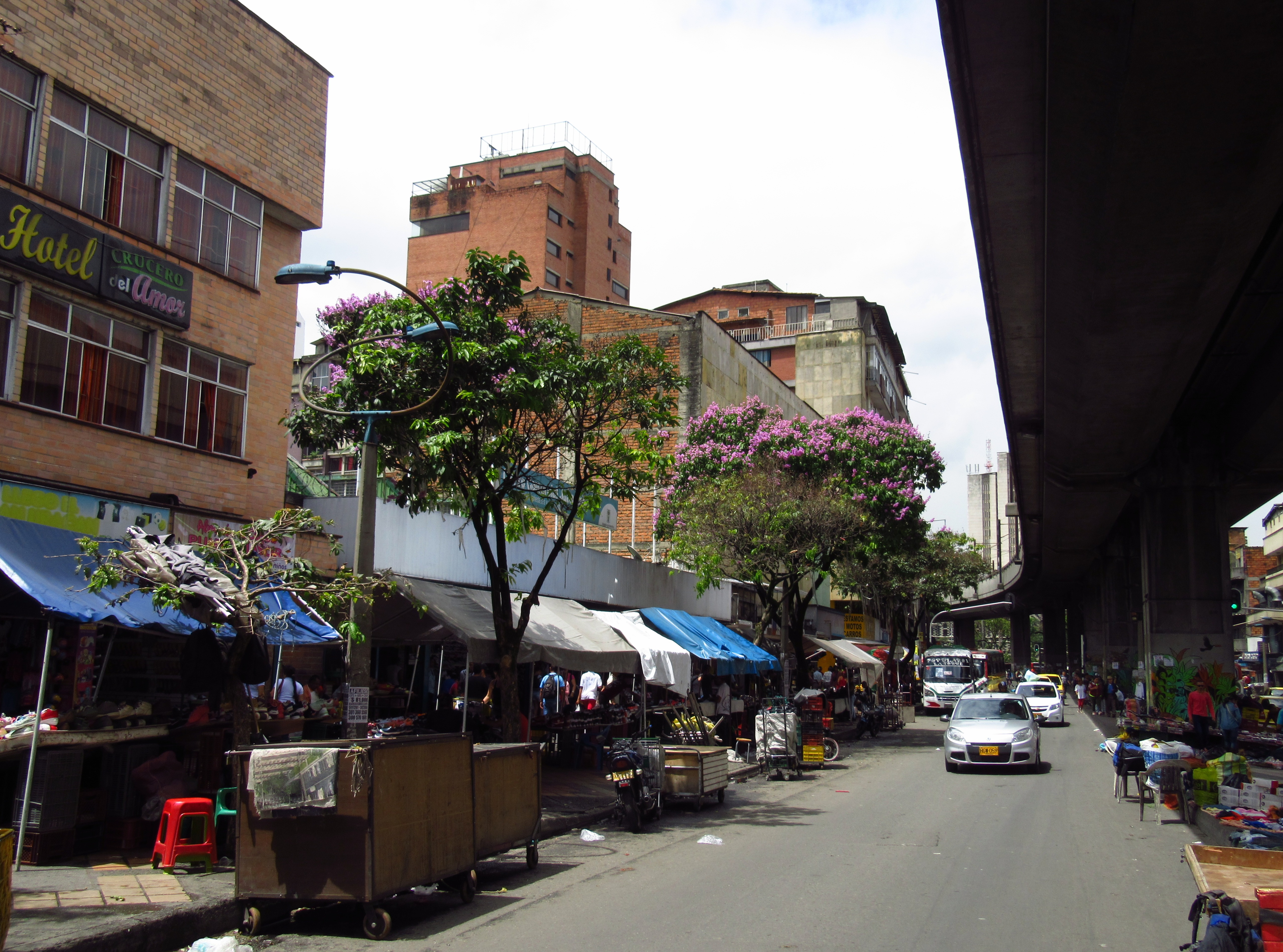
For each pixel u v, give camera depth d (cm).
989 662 7275
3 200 1134
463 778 849
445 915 790
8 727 902
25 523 1070
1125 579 4769
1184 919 790
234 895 738
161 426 1354
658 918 770
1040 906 831
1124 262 1414
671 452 3061
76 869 852
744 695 2809
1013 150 1320
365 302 1527
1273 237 1512
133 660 1278
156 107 1366
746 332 5778
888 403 5944
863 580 3953
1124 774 1549
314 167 1662
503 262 1334
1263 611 6397
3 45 1150
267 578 1014
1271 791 1183
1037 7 1069
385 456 1345
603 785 1599
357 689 1022
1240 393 2420
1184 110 1058
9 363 1153
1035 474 3359
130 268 1298
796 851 1093
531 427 1532
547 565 1410
